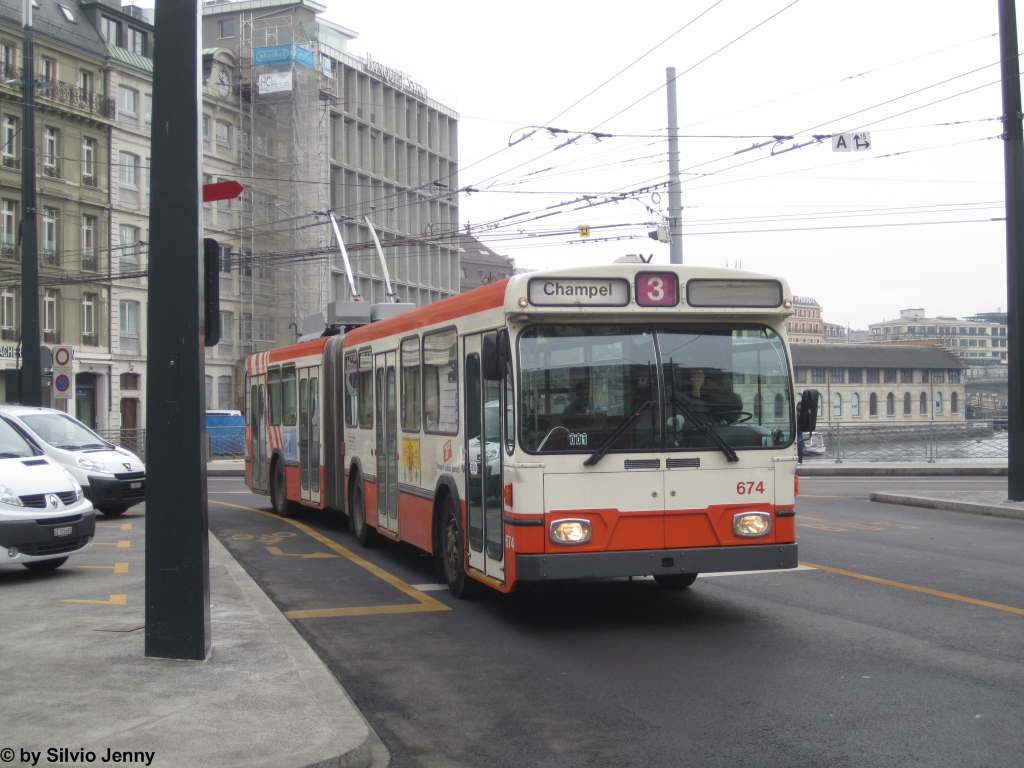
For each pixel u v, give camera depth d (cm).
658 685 667
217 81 5006
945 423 3053
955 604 916
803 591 995
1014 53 1681
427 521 1087
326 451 1570
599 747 546
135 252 4719
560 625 866
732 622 859
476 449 929
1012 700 617
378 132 5859
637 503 829
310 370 1650
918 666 700
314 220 5144
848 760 516
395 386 1223
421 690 667
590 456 822
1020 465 1722
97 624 800
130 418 4703
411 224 6112
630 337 847
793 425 873
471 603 975
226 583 1012
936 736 550
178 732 531
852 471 2797
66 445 1730
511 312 819
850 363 9431
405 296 6031
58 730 533
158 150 686
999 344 19350
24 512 1027
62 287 4297
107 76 4578
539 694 652
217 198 766
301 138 5119
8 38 4116
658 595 994
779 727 572
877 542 1340
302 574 1162
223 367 5047
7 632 770
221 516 1845
